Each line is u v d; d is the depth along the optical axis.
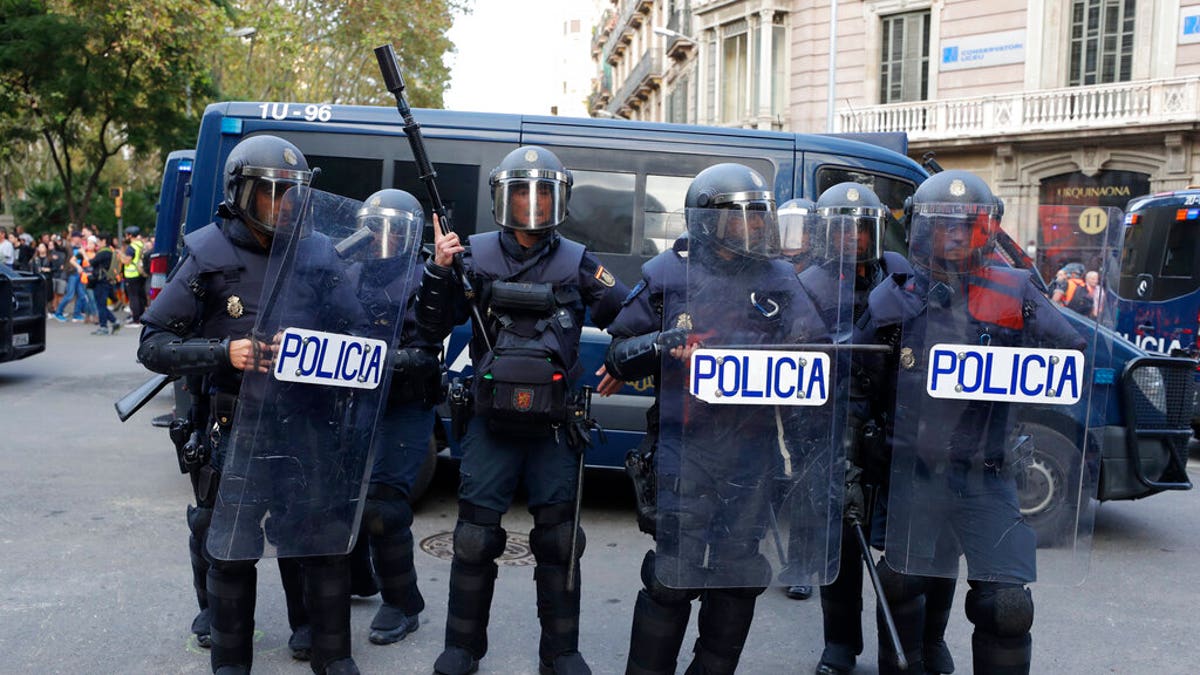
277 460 3.06
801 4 24.03
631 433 5.94
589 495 6.66
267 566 4.86
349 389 3.14
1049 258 3.01
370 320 3.15
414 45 29.77
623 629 4.21
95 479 6.55
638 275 6.09
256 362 3.02
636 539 5.66
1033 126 20.70
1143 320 11.04
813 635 4.21
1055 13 20.55
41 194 32.06
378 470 3.85
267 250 3.24
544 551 3.49
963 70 21.88
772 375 2.87
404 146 6.03
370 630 3.97
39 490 6.21
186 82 23.83
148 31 21.48
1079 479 2.98
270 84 28.48
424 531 5.66
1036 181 21.30
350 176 6.05
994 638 2.97
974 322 2.90
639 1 39.41
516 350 3.32
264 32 25.92
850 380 3.22
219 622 3.23
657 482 2.92
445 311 3.45
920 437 2.94
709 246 2.87
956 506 2.94
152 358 3.03
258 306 3.15
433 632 4.07
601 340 5.92
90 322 19.19
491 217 6.05
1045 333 2.91
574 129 6.13
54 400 9.70
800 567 2.91
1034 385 2.91
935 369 2.91
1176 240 10.75
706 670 3.06
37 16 21.25
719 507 2.88
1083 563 2.99
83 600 4.33
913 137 22.25
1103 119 19.86
